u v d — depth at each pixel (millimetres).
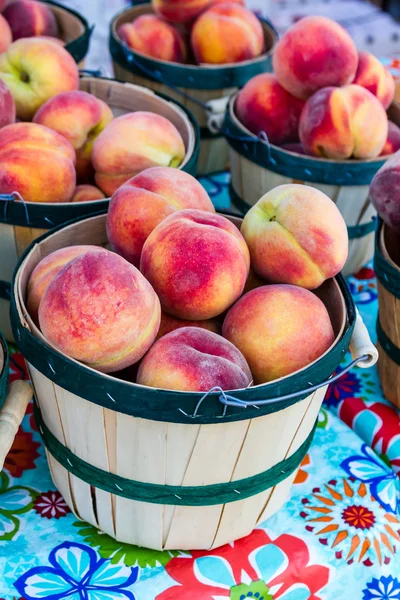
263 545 1000
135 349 858
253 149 1470
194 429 805
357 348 913
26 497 1046
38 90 1454
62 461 943
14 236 1197
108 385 782
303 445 981
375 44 2969
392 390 1262
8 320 1306
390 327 1224
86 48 1821
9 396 894
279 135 1587
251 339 916
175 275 922
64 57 1479
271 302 924
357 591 968
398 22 3473
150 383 840
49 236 1074
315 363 843
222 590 943
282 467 941
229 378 826
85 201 1271
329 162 1400
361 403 1287
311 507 1063
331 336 945
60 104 1366
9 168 1203
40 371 848
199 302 928
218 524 941
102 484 906
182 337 874
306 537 1014
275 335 907
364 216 1501
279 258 999
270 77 1610
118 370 895
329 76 1497
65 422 888
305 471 1128
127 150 1294
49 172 1223
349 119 1403
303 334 908
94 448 873
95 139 1385
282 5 3256
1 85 1306
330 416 1246
